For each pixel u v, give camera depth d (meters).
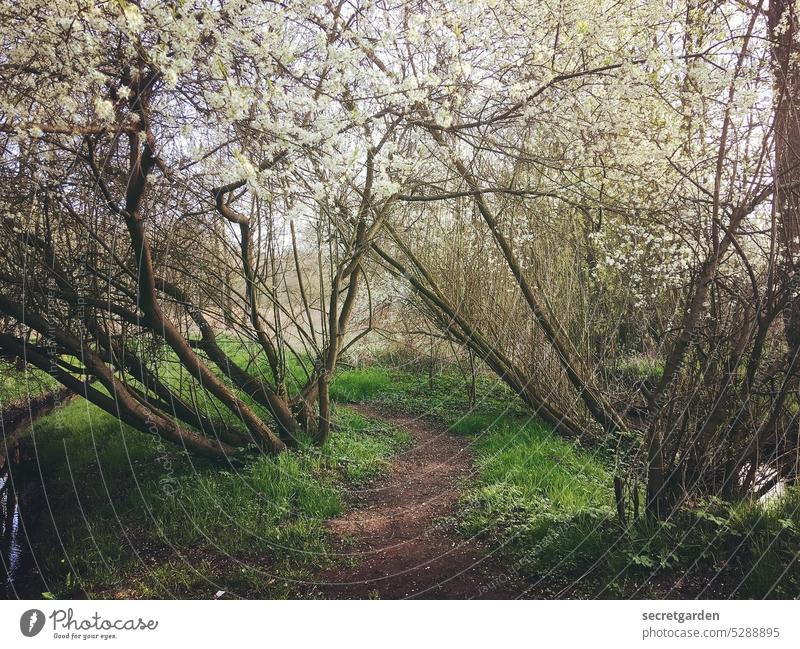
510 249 6.02
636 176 5.20
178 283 5.88
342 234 6.08
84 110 3.96
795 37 4.18
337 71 3.74
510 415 7.70
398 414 8.33
